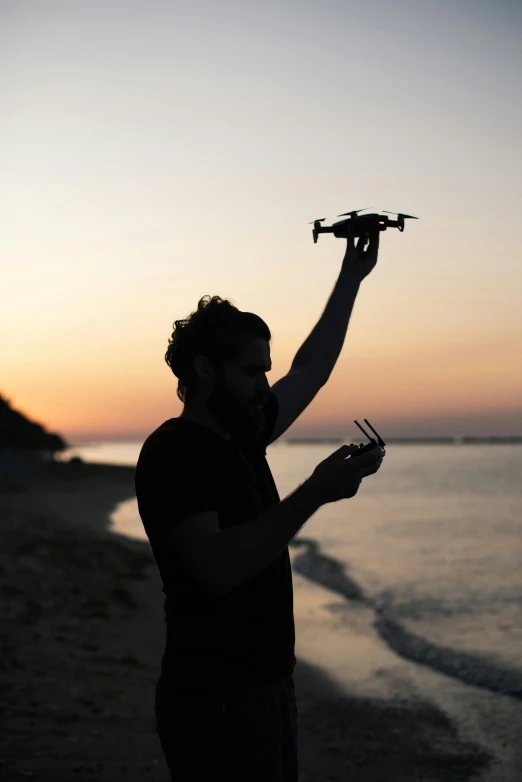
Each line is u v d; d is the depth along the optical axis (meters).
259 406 1.84
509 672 6.76
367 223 2.47
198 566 1.62
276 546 1.59
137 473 1.79
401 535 21.73
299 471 83.06
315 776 4.39
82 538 17.08
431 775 4.38
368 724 5.38
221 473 1.75
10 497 43.81
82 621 7.91
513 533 21.78
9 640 6.77
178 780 1.79
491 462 114.88
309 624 9.22
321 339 2.39
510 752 4.76
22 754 4.05
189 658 1.76
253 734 1.75
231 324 1.81
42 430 99.62
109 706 5.07
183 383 1.87
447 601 10.80
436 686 6.39
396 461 123.56
